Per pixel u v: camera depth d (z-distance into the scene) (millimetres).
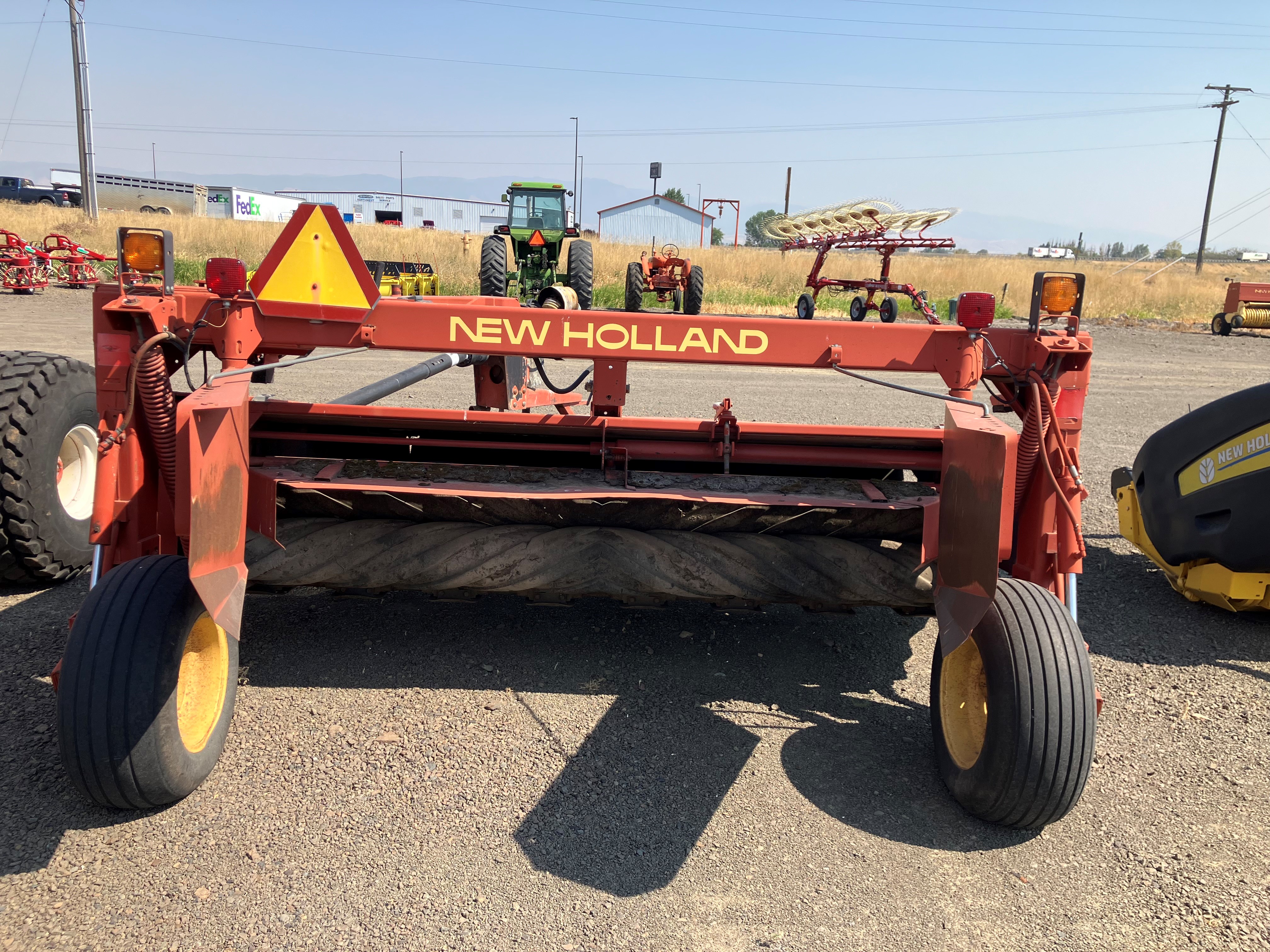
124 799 2404
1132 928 2230
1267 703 3506
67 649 2363
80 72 31703
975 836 2578
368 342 2809
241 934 2094
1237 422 4000
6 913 2123
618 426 3479
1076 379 2930
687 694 3330
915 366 2844
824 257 18266
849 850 2490
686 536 3119
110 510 2719
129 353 2711
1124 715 3393
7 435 3789
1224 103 46469
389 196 76625
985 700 2629
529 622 3898
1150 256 108750
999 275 31016
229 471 2328
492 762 2836
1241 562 4035
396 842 2443
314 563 3092
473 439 3598
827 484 3324
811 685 3459
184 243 28594
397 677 3361
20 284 18719
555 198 18094
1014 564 3145
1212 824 2688
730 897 2289
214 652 2740
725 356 2852
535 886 2299
